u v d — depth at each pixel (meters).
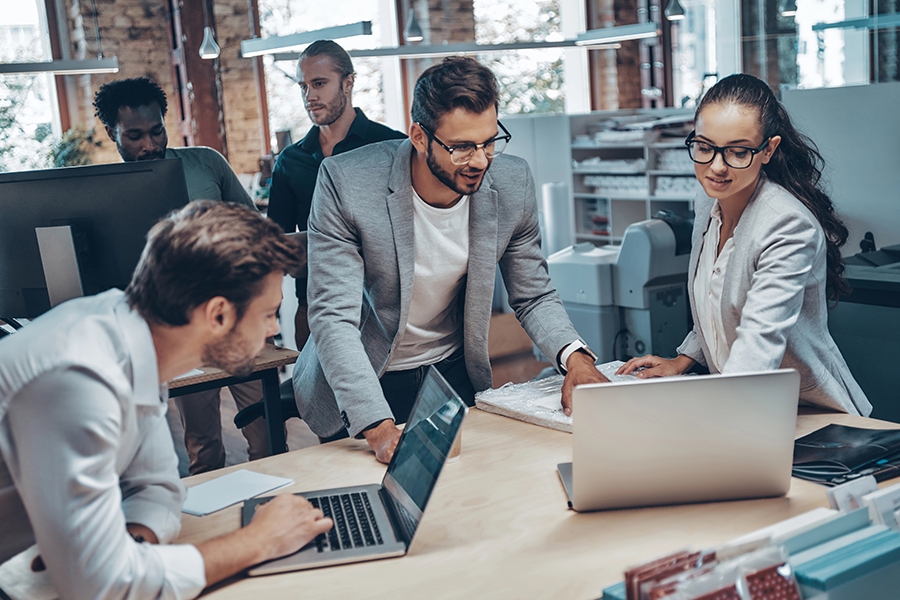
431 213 2.09
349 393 1.92
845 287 2.06
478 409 2.17
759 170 1.87
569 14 9.61
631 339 3.82
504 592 1.30
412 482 1.55
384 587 1.33
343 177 2.06
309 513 1.49
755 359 1.75
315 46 3.86
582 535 1.47
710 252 2.07
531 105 9.48
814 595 1.23
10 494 1.30
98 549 1.19
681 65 9.01
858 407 2.04
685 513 1.54
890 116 3.65
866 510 1.40
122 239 2.64
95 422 1.19
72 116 7.93
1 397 1.18
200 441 3.61
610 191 7.41
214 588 1.35
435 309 2.25
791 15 6.58
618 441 1.49
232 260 1.25
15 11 7.73
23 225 2.63
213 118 8.20
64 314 1.27
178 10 7.94
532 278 2.29
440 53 6.12
